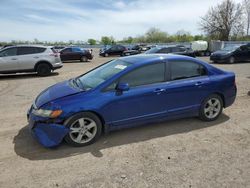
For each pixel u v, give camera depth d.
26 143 4.27
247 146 4.07
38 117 3.92
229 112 5.79
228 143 4.18
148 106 4.44
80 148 4.05
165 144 4.16
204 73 5.05
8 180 3.21
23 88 9.42
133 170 3.39
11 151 3.98
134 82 4.36
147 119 4.51
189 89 4.76
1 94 8.30
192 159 3.66
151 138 4.39
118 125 4.31
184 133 4.59
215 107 5.20
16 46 12.63
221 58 18.28
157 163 3.56
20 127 5.03
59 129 3.87
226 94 5.23
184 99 4.77
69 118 3.94
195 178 3.19
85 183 3.12
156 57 4.70
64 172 3.37
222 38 48.19
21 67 12.62
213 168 3.41
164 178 3.19
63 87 4.59
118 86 4.14
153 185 3.06
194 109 4.94
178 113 4.79
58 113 3.85
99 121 4.17
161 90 4.47
